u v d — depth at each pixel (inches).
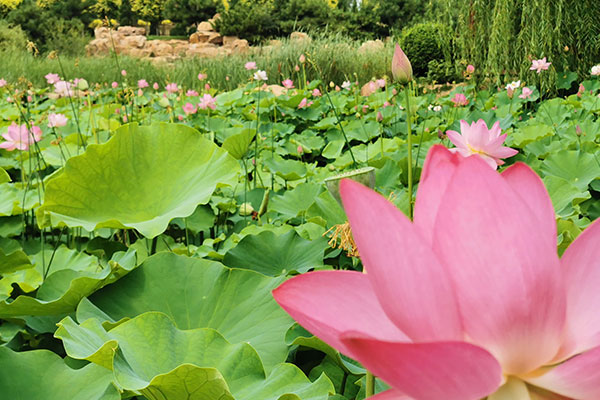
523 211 17.7
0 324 64.2
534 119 216.2
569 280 19.7
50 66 478.3
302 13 1017.5
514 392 17.7
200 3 1130.0
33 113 261.7
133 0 1088.2
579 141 148.6
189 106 188.2
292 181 140.8
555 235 20.7
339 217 96.0
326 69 422.0
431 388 16.0
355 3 1088.8
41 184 121.7
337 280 21.0
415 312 18.1
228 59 502.0
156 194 90.9
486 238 17.6
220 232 113.5
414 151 156.6
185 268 62.7
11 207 98.2
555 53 287.9
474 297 17.7
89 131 194.5
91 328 49.6
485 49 307.0
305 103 236.8
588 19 282.8
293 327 55.7
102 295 60.4
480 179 17.8
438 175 20.5
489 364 15.8
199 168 92.5
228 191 128.9
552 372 17.6
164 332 46.4
